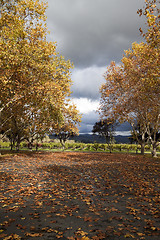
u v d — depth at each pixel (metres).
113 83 26.70
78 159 18.38
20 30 14.99
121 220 4.25
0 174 9.46
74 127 26.66
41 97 17.05
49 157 19.77
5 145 42.22
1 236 3.37
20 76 15.83
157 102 19.31
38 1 16.23
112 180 8.80
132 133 33.34
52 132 27.44
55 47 17.45
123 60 23.94
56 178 9.01
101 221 4.18
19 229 3.69
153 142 23.83
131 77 22.06
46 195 6.12
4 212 4.56
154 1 10.20
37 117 23.98
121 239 3.39
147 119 25.33
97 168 12.52
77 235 3.51
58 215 4.46
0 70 14.48
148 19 10.70
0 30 15.12
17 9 16.11
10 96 17.98
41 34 16.97
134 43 22.91
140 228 3.85
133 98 22.91
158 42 11.87
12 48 14.19
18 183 7.75
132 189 7.19
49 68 17.17
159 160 18.45
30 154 22.77
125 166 13.56
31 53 15.54
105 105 28.36
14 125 26.19
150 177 9.51
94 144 42.12
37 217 4.30
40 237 3.39
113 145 41.31
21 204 5.19
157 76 14.76
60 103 18.91
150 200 5.69
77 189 7.10
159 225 3.98
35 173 10.12
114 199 5.92
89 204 5.35
